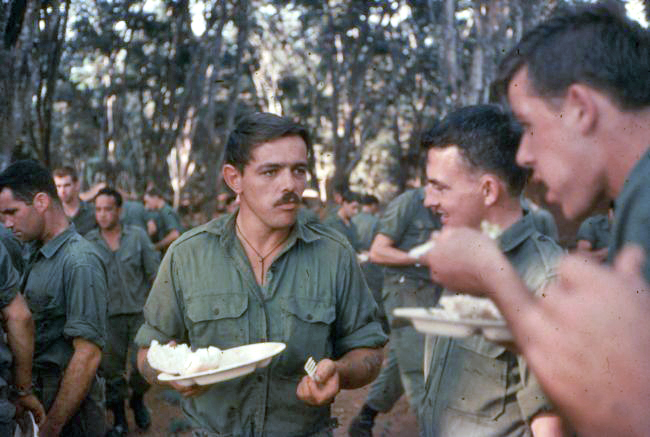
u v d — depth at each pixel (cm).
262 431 198
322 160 2484
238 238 209
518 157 83
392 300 371
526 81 79
